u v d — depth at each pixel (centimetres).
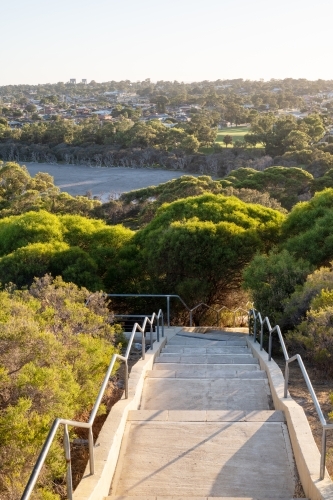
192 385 831
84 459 594
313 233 1623
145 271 1830
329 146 9369
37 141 13788
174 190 5188
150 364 953
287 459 566
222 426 629
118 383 825
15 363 590
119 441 593
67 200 5475
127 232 2061
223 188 5188
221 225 1766
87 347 728
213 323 1888
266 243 1895
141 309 1772
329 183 5334
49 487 498
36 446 480
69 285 1063
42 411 528
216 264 1686
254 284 1322
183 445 594
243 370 928
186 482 533
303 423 586
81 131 13850
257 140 11462
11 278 1545
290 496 510
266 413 658
